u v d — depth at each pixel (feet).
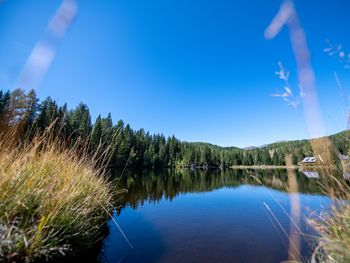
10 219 7.11
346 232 5.67
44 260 7.44
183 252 14.80
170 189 51.47
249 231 19.74
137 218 23.34
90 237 11.60
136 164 148.77
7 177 7.78
